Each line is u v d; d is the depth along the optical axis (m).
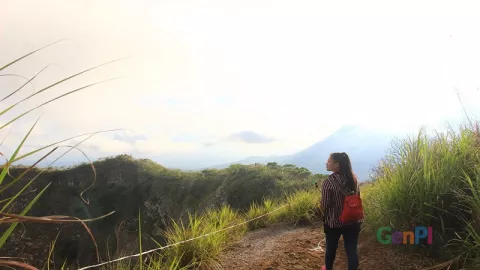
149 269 4.36
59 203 73.88
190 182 74.06
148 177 81.06
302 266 5.41
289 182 35.06
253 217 10.34
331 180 4.26
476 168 4.41
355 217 4.12
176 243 5.52
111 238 65.06
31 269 1.09
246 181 53.12
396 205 5.04
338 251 5.93
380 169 7.14
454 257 4.12
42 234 56.62
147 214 73.00
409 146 5.65
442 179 4.68
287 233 8.27
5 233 1.11
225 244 7.16
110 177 80.88
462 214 4.39
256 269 5.44
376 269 4.52
